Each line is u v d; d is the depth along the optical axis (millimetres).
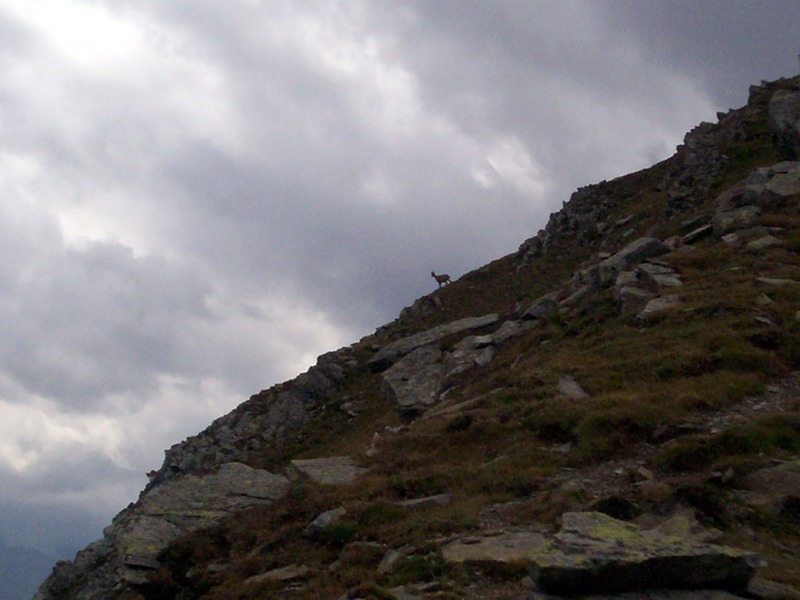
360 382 46531
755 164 44500
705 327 20984
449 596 10461
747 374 17797
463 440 19578
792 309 20953
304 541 16734
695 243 31094
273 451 42062
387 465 19719
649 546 9375
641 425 16297
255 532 19438
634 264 30906
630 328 23625
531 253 60844
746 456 13680
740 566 9055
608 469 15203
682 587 9039
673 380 18594
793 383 17250
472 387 26438
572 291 35188
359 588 10867
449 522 13898
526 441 17859
